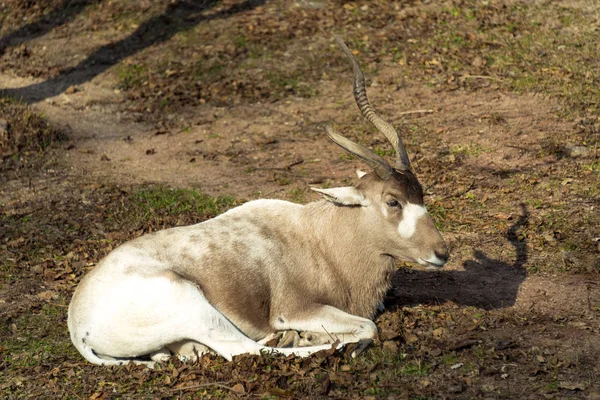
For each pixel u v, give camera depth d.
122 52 22.64
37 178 16.06
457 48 20.89
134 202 14.55
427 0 23.36
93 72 21.88
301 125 18.02
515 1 23.02
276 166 16.00
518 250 11.66
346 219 9.46
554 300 10.10
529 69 19.58
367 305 9.72
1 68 22.73
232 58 21.45
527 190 13.72
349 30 22.23
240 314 9.08
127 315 8.68
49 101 20.38
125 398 8.29
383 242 9.34
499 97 18.30
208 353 8.82
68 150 17.56
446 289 10.66
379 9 23.09
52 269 12.01
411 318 9.76
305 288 9.39
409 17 22.53
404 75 19.89
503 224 12.51
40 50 23.53
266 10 23.75
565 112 17.09
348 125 17.66
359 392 8.02
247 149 17.05
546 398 7.69
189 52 22.00
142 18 24.12
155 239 9.29
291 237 9.55
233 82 20.41
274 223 9.65
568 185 13.74
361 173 9.98
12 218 14.09
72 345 9.73
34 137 17.80
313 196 14.38
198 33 22.84
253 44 21.97
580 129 16.12
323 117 18.31
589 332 9.09
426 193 13.98
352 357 8.72
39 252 12.72
